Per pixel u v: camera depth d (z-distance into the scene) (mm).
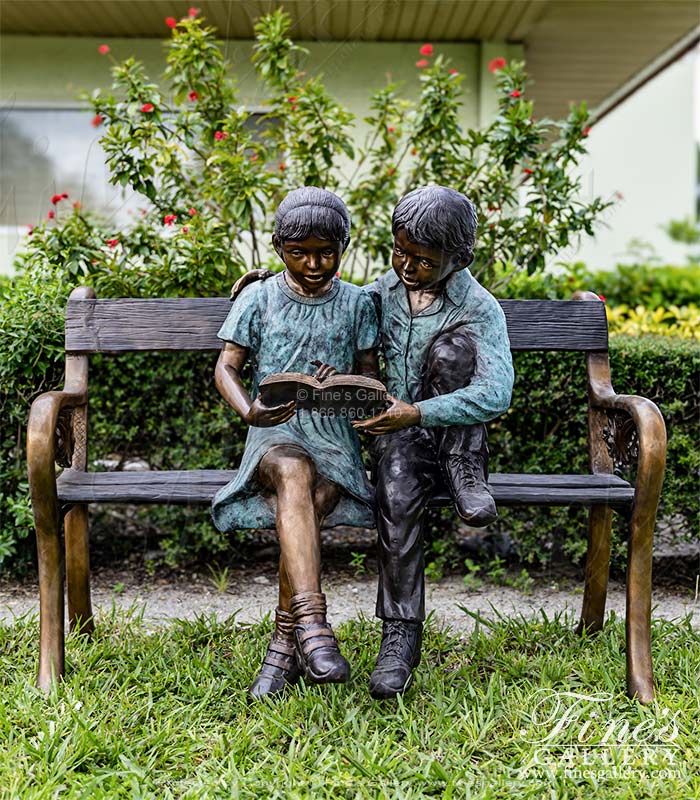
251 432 2377
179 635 2750
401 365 2381
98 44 6934
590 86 8633
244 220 3656
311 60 5320
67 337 2750
